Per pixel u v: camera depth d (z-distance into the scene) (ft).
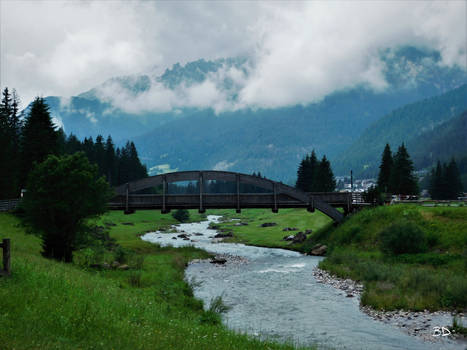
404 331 63.10
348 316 72.90
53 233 93.09
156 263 125.70
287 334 61.93
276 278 112.68
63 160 95.76
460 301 74.95
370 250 137.39
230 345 39.63
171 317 54.34
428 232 124.36
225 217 442.91
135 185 181.88
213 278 113.09
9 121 244.22
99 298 47.88
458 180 366.22
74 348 28.27
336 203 190.80
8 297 36.70
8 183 188.65
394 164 273.13
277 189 187.62
